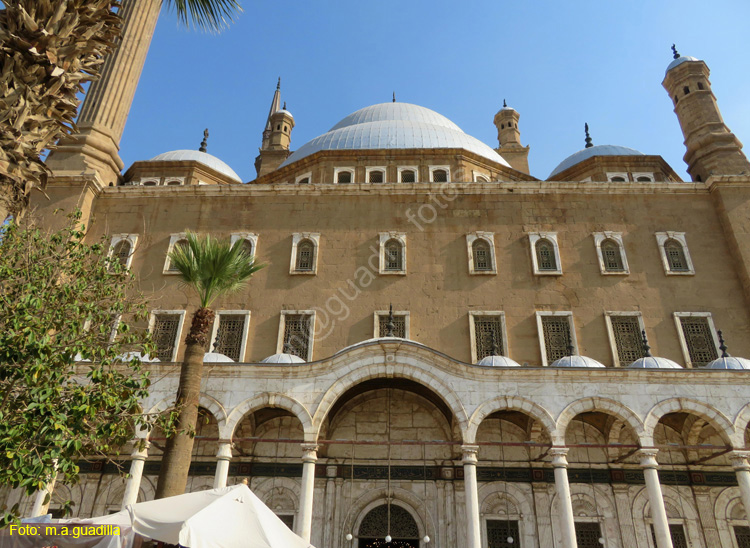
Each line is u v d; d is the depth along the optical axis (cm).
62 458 978
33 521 1196
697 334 2258
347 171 3020
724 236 2452
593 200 2561
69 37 1026
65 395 1095
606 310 2305
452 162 3012
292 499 2033
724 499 2002
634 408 1716
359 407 2194
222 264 1605
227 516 1073
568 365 1864
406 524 2003
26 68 961
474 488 1639
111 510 2012
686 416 2045
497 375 1775
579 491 2023
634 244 2452
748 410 1695
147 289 2392
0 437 887
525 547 1945
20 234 1296
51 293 1198
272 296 2377
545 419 1709
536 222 2519
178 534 1027
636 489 2023
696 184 2564
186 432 1420
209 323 1585
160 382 1772
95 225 2536
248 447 2108
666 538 1554
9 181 938
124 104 2848
